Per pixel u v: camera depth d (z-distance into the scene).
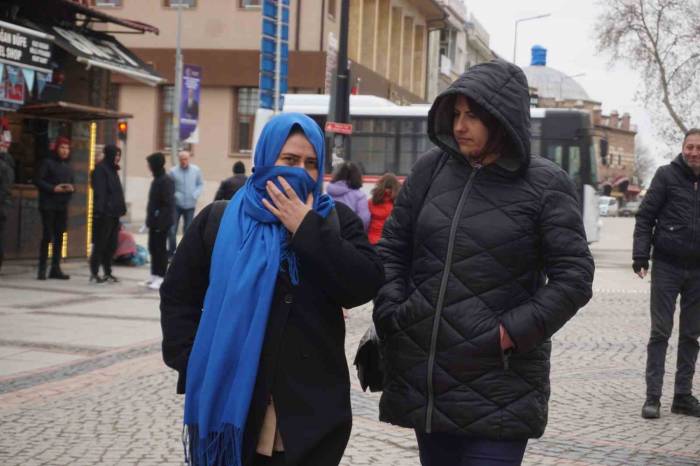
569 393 8.93
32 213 19.59
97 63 18.47
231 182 11.55
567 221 3.79
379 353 4.06
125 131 30.81
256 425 3.50
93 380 8.95
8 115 18.88
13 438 6.79
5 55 15.78
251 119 39.94
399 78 50.44
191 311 3.76
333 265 3.52
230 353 3.49
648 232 8.08
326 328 3.62
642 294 19.38
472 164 3.92
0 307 13.75
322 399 3.55
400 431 7.18
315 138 3.61
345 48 19.38
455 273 3.79
